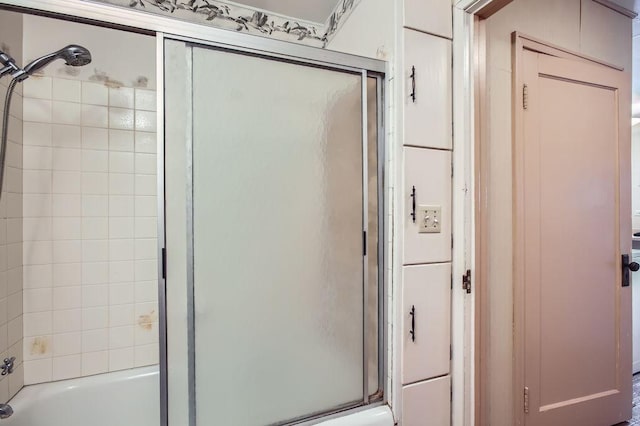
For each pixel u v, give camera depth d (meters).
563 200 1.41
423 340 1.13
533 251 1.33
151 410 1.50
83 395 1.39
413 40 1.11
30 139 1.34
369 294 1.16
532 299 1.33
